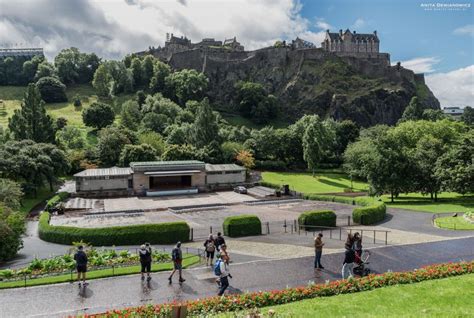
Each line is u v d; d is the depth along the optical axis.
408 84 187.62
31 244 41.59
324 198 71.88
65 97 178.12
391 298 19.48
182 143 113.06
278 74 194.00
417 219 50.91
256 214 59.81
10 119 99.62
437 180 66.19
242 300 19.52
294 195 78.69
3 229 33.72
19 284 25.12
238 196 80.38
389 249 32.44
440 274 23.17
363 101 171.12
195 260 30.67
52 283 25.44
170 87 184.88
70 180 93.00
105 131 105.12
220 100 193.88
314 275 26.20
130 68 198.38
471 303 18.34
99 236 40.59
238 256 32.12
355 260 25.45
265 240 39.34
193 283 25.36
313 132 103.75
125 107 142.88
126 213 62.34
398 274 22.80
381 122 171.25
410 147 89.81
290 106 181.25
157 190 83.81
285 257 31.12
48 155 78.75
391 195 72.94
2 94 181.00
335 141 119.62
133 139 107.69
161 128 130.75
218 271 22.11
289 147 114.44
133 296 23.16
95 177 80.88
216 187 90.06
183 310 15.64
